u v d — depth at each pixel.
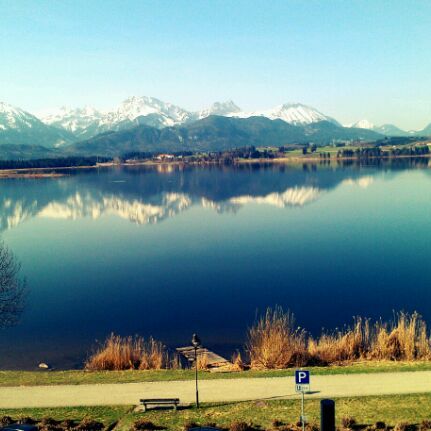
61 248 96.50
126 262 82.50
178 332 48.47
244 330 48.12
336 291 60.50
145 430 25.23
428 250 79.88
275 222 117.75
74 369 38.84
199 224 121.62
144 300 60.41
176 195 188.00
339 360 36.50
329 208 135.12
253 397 28.73
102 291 64.94
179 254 87.31
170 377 32.59
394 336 38.00
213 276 70.94
